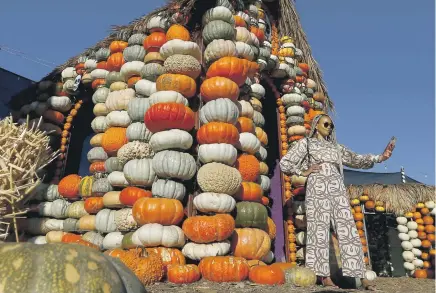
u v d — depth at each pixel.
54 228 6.45
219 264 4.11
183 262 4.49
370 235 8.26
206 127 4.92
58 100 7.91
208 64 5.67
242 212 4.86
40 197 6.77
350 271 3.42
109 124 6.12
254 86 6.39
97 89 7.23
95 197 6.02
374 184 8.38
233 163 5.01
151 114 5.01
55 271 1.31
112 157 5.91
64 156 7.80
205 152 4.85
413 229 8.05
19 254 1.34
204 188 4.69
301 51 8.09
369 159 4.08
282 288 3.85
